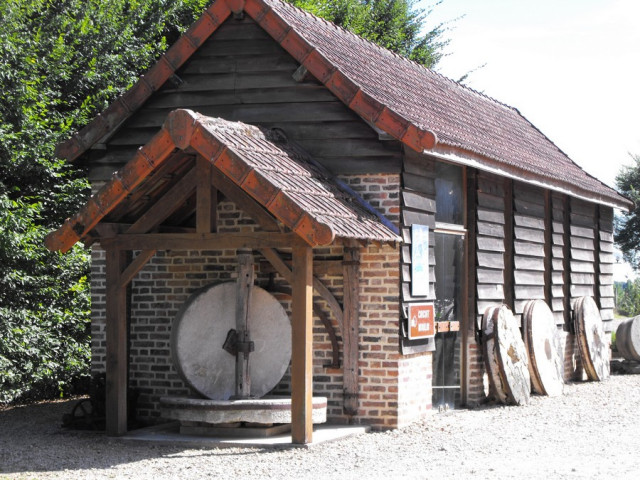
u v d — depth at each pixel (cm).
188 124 988
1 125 1540
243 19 1238
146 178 1052
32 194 1638
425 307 1213
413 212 1198
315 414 1079
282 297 1205
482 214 1421
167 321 1247
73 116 1705
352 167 1183
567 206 1825
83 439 1116
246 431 1093
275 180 1000
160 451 1030
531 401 1467
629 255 3934
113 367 1099
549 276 1725
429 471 912
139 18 1983
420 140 1120
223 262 1232
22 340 1442
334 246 1190
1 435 1165
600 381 1817
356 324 1166
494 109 1941
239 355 1098
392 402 1156
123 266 1098
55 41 1736
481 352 1418
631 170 3991
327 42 1320
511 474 896
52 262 1549
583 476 887
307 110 1208
